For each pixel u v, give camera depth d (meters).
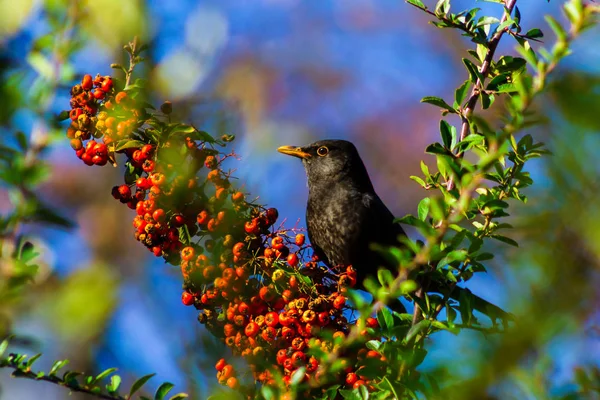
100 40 9.34
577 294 3.79
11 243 7.18
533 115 5.37
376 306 6.10
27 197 7.31
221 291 7.66
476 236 6.95
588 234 3.79
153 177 7.76
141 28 9.63
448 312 6.71
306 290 7.57
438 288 7.88
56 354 15.06
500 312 4.48
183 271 7.76
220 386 8.36
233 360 7.87
